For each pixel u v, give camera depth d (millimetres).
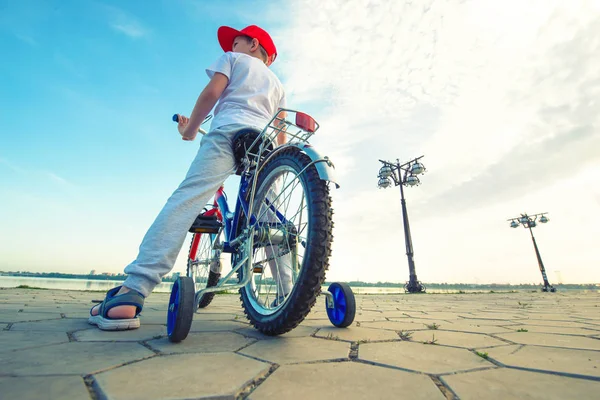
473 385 859
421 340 1511
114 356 1087
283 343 1366
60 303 3035
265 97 1990
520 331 1858
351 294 1826
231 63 1958
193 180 1715
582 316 2904
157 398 723
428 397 768
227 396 745
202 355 1126
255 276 1825
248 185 1882
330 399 746
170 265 1636
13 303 2873
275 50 2357
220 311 2717
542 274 18812
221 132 1787
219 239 2455
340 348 1286
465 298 7348
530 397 782
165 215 1630
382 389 817
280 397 754
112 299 1592
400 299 6676
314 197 1398
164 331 1590
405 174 13016
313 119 1540
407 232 12727
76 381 829
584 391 824
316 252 1326
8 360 1013
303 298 1334
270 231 1625
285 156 1674
